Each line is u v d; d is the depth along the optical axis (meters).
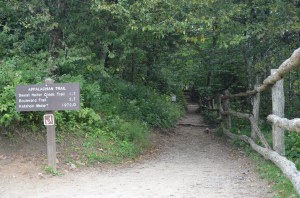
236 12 9.12
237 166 7.78
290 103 10.95
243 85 14.27
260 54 11.12
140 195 5.48
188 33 9.32
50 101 6.78
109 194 5.57
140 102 12.91
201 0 8.48
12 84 7.67
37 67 9.30
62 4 9.96
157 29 8.34
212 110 17.38
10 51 9.77
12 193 5.66
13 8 9.70
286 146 7.68
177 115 17.62
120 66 13.18
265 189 5.76
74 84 6.81
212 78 16.12
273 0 9.52
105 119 9.44
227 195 5.46
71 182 6.30
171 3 8.56
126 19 9.05
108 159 7.82
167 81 19.88
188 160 8.66
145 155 9.09
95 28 9.91
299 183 5.09
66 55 9.62
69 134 8.21
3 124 7.32
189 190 5.77
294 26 8.88
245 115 10.17
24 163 6.92
